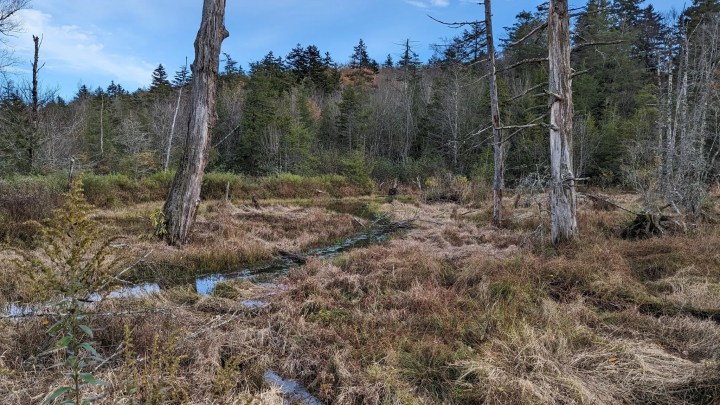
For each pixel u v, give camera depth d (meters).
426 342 4.93
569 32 8.82
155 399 3.06
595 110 33.88
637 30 35.44
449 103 33.78
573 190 8.87
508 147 26.73
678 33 24.80
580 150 28.06
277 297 6.80
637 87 32.94
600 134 29.83
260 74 34.97
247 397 3.66
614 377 4.13
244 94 38.81
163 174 19.70
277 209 18.55
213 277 8.67
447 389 4.19
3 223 9.48
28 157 20.20
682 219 10.06
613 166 27.30
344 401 4.05
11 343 4.06
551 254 8.23
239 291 7.25
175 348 4.31
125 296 5.58
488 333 5.13
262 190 23.48
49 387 3.31
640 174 14.76
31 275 3.62
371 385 4.19
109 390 3.38
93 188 16.06
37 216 10.23
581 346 4.73
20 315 4.28
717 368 3.92
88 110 38.78
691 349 4.70
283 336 5.27
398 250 9.37
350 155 30.88
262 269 9.37
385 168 32.59
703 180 14.01
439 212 18.08
